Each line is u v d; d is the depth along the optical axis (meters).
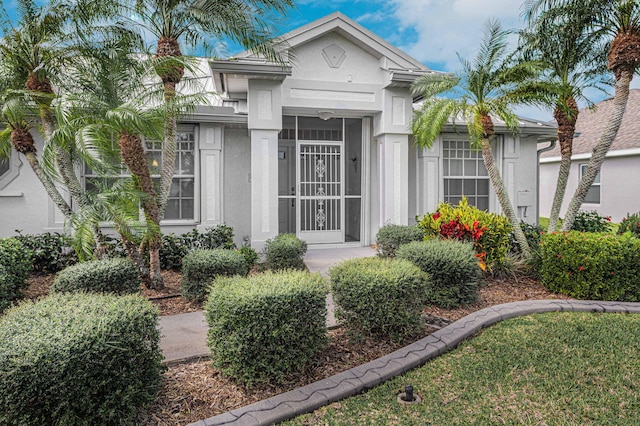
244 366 3.13
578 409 2.88
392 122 8.88
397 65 8.78
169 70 5.35
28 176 7.77
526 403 2.96
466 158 10.42
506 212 7.04
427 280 4.31
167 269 7.32
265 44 6.11
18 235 7.57
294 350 3.24
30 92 4.93
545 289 6.04
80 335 2.41
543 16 6.97
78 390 2.36
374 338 4.09
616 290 5.47
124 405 2.56
